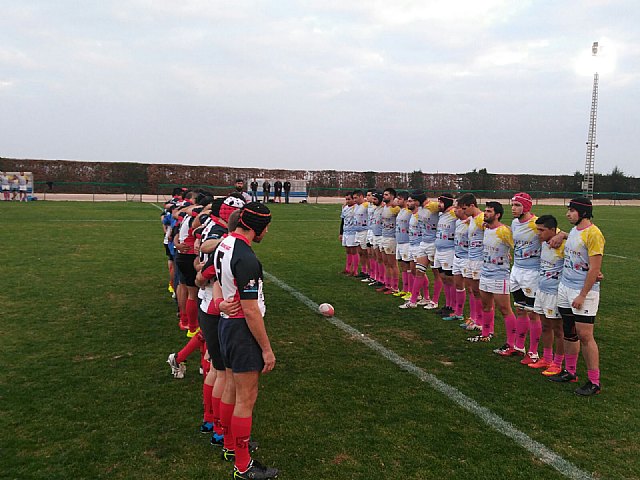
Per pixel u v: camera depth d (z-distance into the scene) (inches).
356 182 2062.0
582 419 181.5
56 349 243.6
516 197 238.2
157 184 1838.1
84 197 1621.6
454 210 309.9
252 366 136.9
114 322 290.2
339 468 146.7
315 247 622.2
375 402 192.9
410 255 352.2
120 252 539.2
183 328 277.9
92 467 144.6
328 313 314.0
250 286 131.6
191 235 243.8
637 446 162.7
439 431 170.4
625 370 233.8
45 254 514.6
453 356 248.8
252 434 166.7
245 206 138.5
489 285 254.4
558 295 213.6
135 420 174.1
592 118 2132.1
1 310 310.0
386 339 273.4
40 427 167.3
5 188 1344.7
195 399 191.5
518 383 215.3
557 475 144.8
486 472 145.7
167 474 142.4
